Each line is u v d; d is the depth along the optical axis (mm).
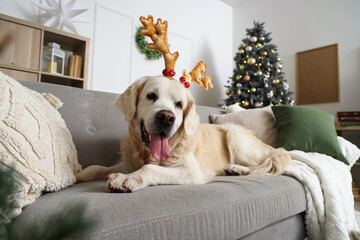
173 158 1447
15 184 263
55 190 1007
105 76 4438
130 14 4766
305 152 2109
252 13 6527
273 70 4855
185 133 1535
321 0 5113
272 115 2623
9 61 3037
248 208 1067
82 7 4168
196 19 6062
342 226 1367
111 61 4516
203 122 2779
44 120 1115
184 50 5789
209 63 6348
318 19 5148
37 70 3260
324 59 4988
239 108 3227
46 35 3523
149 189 1020
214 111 3059
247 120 2594
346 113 3984
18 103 978
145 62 5020
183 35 5730
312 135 2152
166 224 792
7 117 891
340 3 4824
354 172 3219
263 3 6258
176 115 1426
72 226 255
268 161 1722
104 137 1751
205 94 6195
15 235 245
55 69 3572
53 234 247
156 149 1322
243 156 1937
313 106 5113
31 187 844
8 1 3535
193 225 860
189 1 5910
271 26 6016
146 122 1352
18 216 765
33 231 256
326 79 4938
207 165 1768
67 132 1384
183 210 858
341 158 2025
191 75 1809
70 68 3693
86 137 1655
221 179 1400
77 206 289
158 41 1639
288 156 1732
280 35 5801
